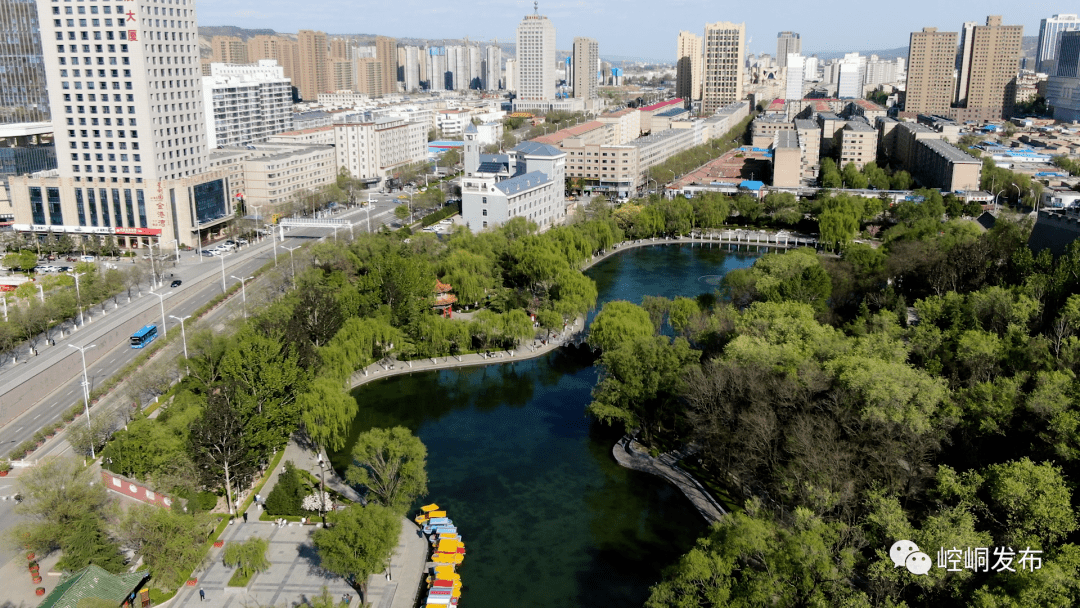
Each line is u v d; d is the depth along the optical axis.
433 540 167.50
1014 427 164.88
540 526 176.00
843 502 143.50
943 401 173.62
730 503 180.00
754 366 187.88
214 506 177.62
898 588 126.88
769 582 122.06
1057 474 137.88
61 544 148.62
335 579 153.25
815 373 181.75
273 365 193.38
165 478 168.25
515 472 199.25
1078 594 112.06
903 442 162.62
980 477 138.88
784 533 131.00
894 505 135.25
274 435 187.00
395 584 152.75
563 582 157.25
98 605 128.00
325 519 172.38
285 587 150.50
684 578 126.25
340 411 193.75
